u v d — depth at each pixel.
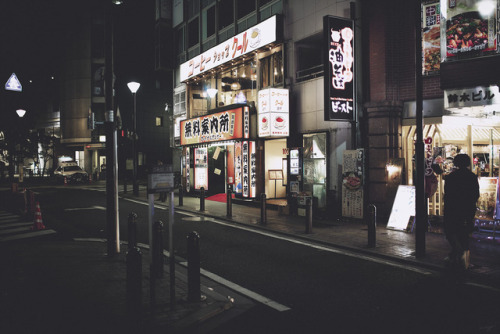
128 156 42.22
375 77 11.80
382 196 11.52
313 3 13.77
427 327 4.32
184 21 23.86
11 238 9.89
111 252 7.43
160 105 47.19
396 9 11.52
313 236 9.49
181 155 24.97
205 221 12.33
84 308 4.70
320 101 13.49
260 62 16.67
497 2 8.59
